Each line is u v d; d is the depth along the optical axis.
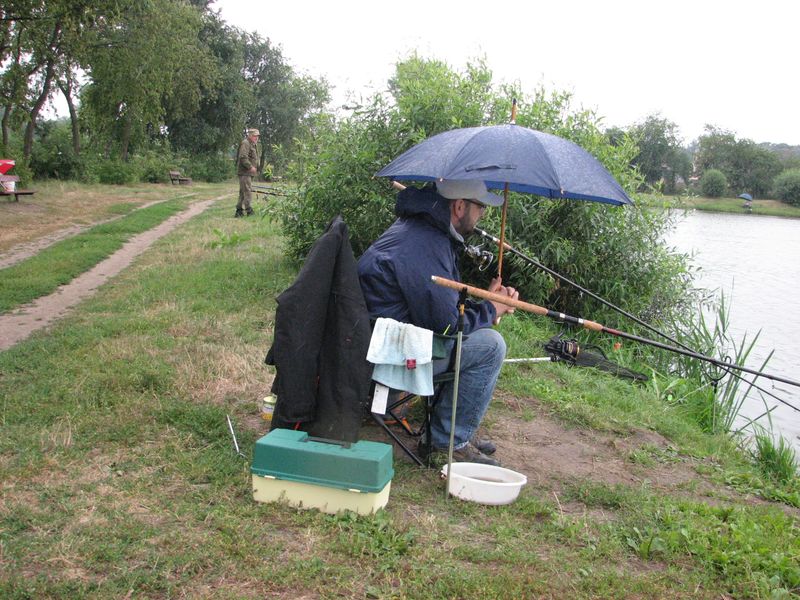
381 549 3.00
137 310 7.19
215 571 2.78
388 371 3.61
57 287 8.74
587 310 8.52
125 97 30.64
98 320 6.73
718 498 4.20
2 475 3.42
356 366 3.48
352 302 3.50
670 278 8.99
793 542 3.53
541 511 3.60
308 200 8.26
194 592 2.64
